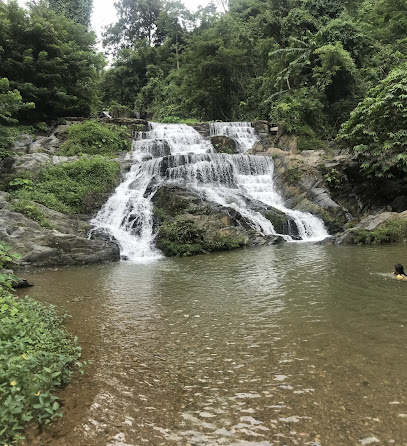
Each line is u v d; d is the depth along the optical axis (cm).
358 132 1739
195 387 357
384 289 680
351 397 327
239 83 3306
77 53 2389
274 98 2942
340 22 2684
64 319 580
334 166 1805
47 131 2219
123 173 1755
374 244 1235
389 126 1661
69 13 4028
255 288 731
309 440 272
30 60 2148
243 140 2489
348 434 276
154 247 1283
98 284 830
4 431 266
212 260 1091
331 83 2619
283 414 306
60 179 1546
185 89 3469
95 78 2700
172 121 3145
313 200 1703
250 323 535
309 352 426
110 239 1301
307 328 504
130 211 1445
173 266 1030
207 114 3528
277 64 2897
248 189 1856
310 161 1928
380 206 1802
